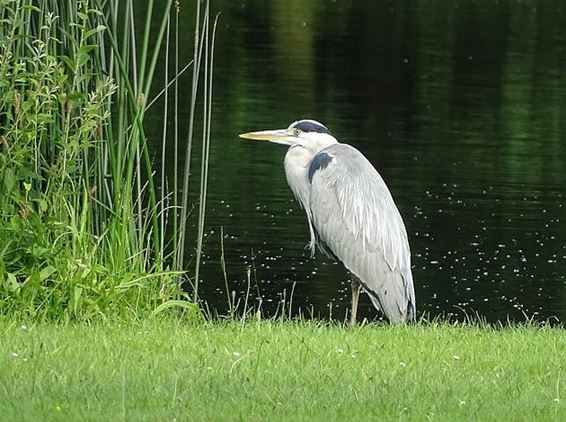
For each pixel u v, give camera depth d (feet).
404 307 48.96
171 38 120.88
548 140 103.91
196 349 35.22
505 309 61.31
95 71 44.29
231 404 28.35
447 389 31.27
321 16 173.27
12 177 41.32
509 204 81.46
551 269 67.67
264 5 181.27
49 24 42.04
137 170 45.32
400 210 79.51
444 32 163.02
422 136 104.73
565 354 37.81
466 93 125.08
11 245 41.75
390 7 184.85
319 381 31.50
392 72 134.92
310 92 121.29
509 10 184.24
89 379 29.99
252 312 58.90
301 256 68.13
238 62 134.72
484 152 98.37
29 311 40.52
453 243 72.38
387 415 28.25
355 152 50.85
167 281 44.83
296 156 51.98
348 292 63.21
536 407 29.63
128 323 40.83
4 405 27.02
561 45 154.92
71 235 43.21
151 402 28.12
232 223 73.56
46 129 43.68
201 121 100.53
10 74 41.96
